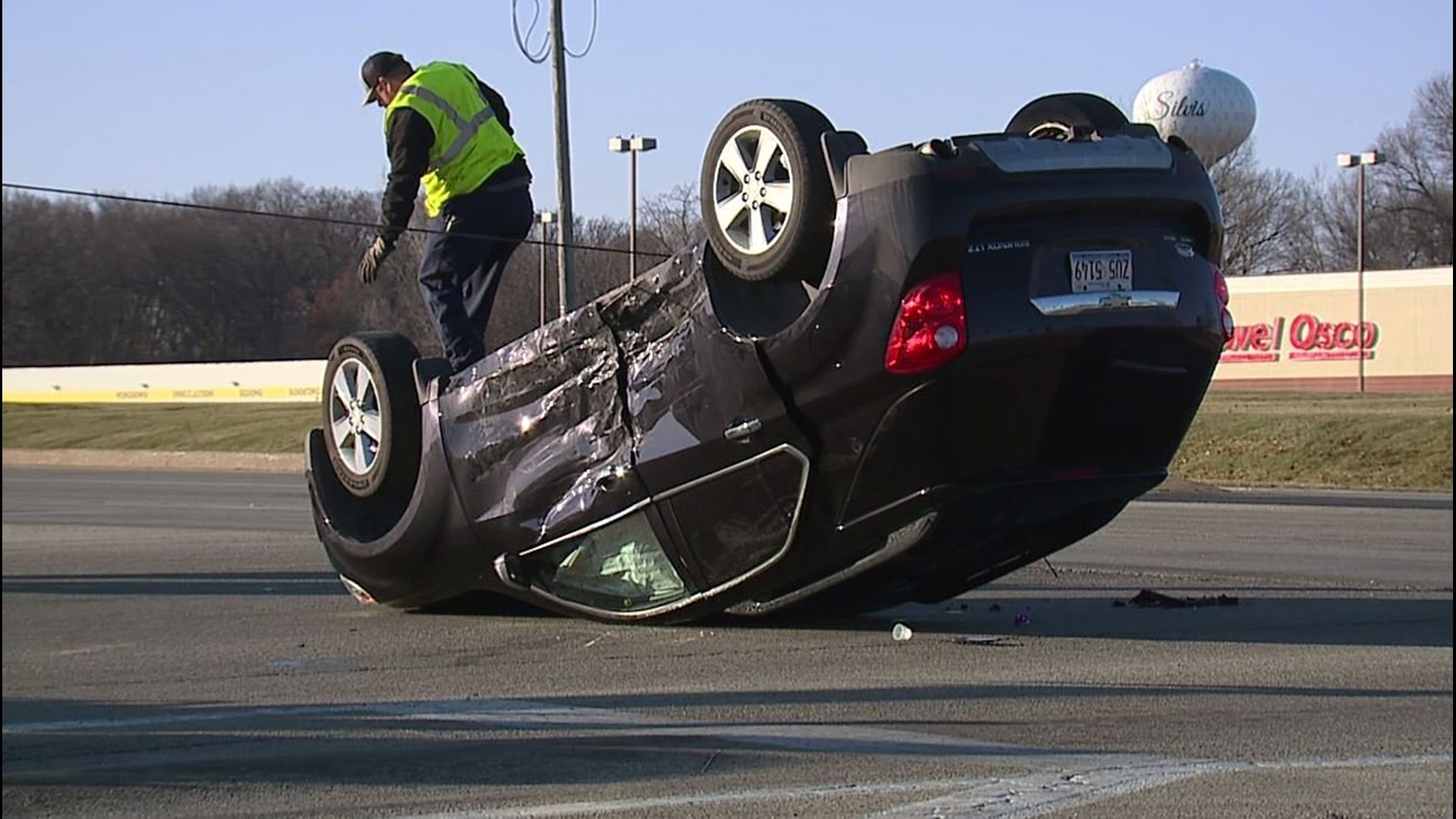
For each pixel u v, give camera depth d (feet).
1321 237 255.09
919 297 23.56
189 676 26.11
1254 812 16.97
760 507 26.13
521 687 24.58
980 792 17.75
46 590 38.68
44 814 17.30
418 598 32.07
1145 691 23.76
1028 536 27.48
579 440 28.12
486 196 32.83
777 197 24.77
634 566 28.40
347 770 19.08
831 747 20.08
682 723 21.65
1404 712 22.21
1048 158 24.26
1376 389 175.11
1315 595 35.27
